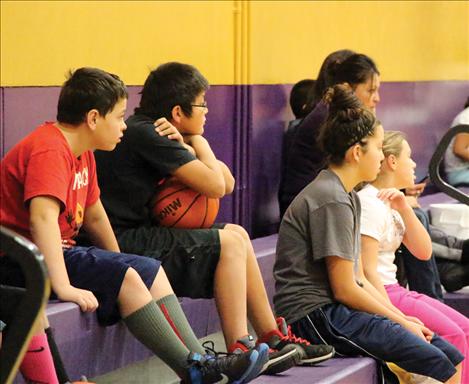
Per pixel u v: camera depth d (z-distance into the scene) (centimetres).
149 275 949
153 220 1103
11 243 576
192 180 1081
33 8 1178
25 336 584
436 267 1298
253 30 1586
